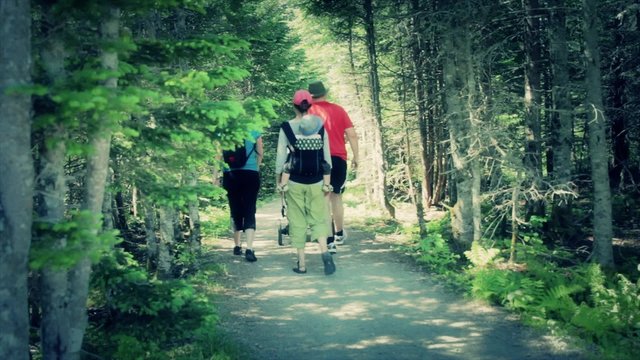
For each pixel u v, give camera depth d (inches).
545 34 451.5
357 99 733.3
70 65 163.9
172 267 323.9
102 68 146.7
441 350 196.7
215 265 317.1
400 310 242.1
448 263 327.3
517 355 191.2
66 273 158.9
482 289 255.3
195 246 347.9
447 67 354.0
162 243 315.3
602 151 382.3
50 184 150.5
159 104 173.3
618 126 568.1
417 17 424.5
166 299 177.0
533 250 358.3
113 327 181.6
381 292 268.4
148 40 165.6
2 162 131.0
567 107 454.3
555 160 469.4
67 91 125.4
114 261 182.7
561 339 206.4
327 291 270.1
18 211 133.4
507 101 403.9
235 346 198.2
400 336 211.3
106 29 150.6
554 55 449.1
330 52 855.7
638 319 255.3
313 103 332.5
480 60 366.9
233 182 327.6
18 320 136.3
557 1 423.8
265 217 634.2
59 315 158.4
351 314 237.0
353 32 685.3
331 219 339.9
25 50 132.2
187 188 192.4
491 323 225.5
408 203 717.9
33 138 150.3
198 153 192.1
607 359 189.8
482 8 342.3
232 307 246.8
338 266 317.4
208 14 315.9
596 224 388.8
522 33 458.6
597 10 380.2
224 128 177.8
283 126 285.9
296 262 327.6
